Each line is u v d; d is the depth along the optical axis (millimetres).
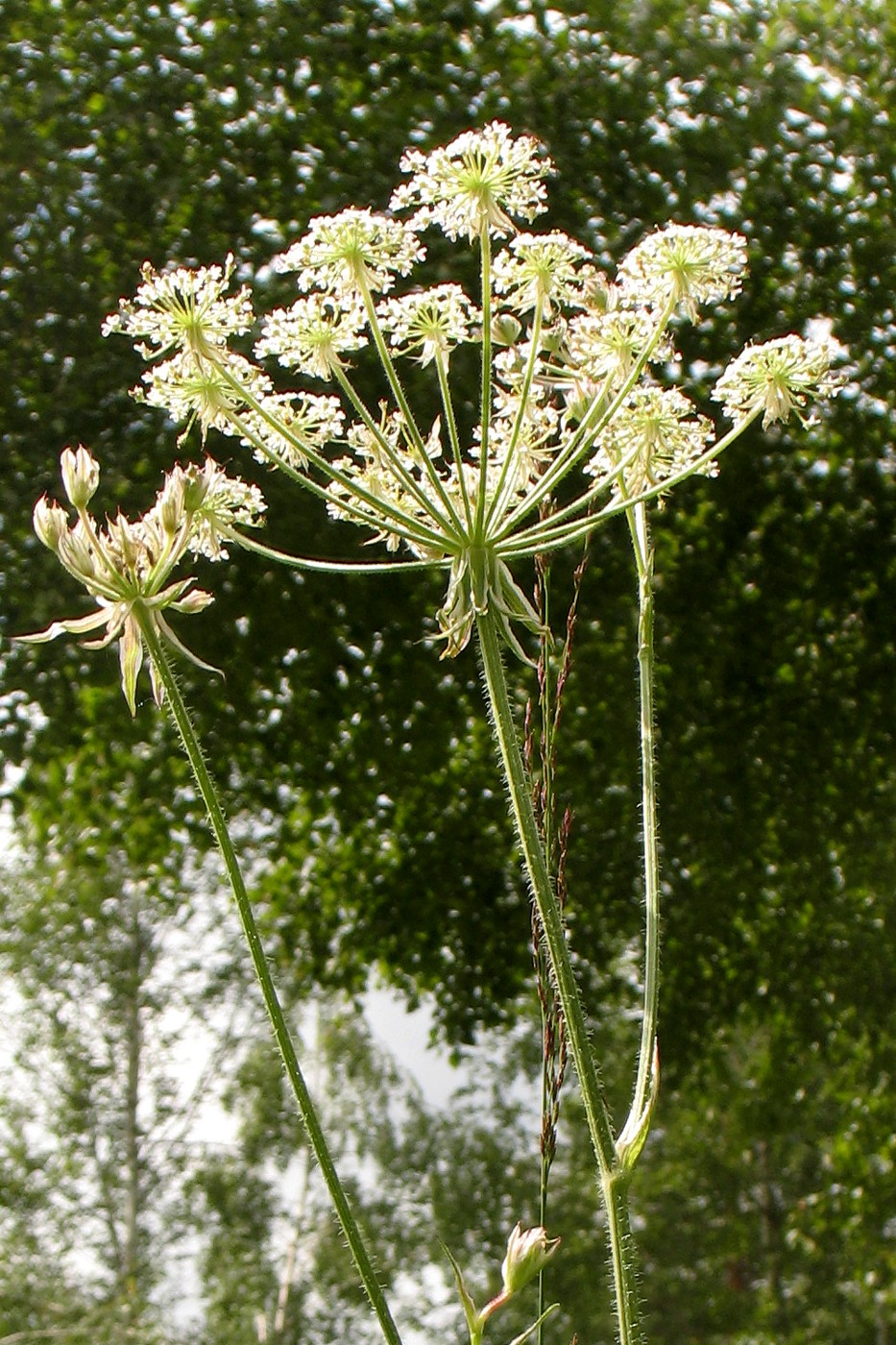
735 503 11867
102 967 21297
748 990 13578
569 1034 2129
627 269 2627
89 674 10938
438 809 13242
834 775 13227
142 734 11898
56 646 10891
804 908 13867
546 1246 1962
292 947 13977
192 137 11250
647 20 11445
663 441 2736
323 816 12938
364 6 11336
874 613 12750
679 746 12633
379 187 11016
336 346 2680
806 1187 22906
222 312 2582
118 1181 21422
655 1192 22891
